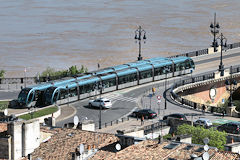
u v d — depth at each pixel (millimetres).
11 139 190250
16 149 191125
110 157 178000
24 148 193250
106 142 199250
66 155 191375
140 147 181625
